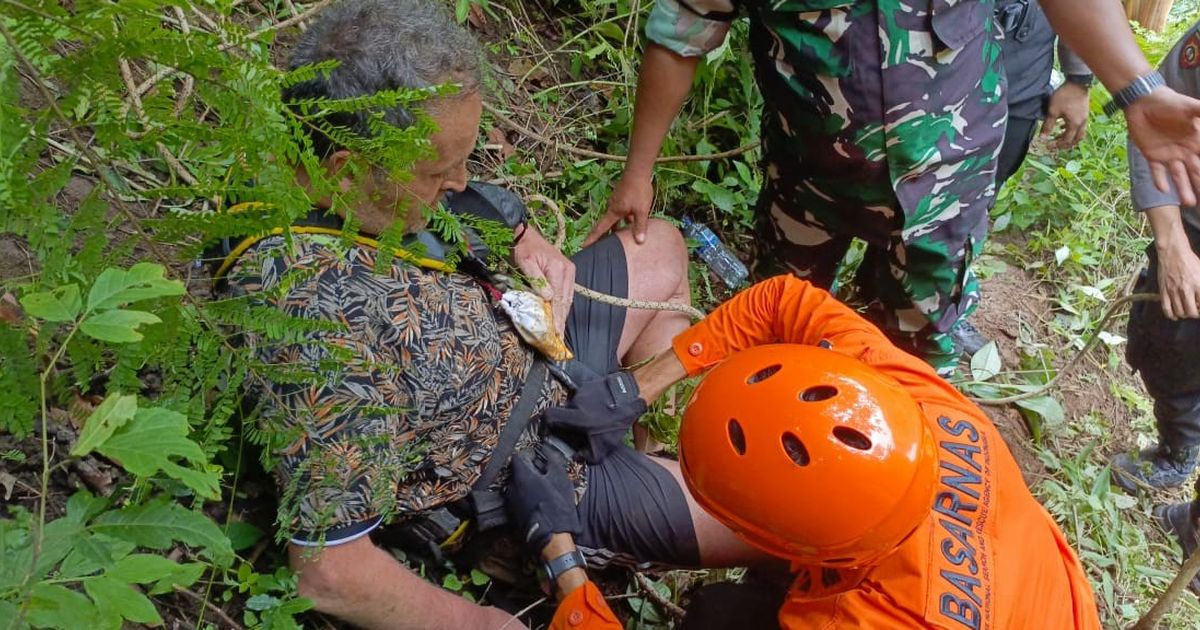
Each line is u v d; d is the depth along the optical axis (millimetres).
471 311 1457
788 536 1163
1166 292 2086
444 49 1137
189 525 683
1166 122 1562
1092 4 1564
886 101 1652
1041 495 2574
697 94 2750
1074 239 3266
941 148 1724
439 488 1490
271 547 1433
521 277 1747
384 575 1321
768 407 1186
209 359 849
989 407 2738
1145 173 2084
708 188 2570
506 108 2473
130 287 669
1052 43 2270
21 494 1210
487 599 1684
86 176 1411
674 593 1908
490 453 1528
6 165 596
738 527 1229
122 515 678
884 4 1577
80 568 628
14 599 592
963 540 1223
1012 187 3285
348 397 1187
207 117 1198
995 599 1181
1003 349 2961
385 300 1281
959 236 1891
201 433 1000
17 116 599
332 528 1220
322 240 1138
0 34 596
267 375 913
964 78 1684
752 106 2715
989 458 1345
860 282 2395
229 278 1210
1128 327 2455
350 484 1207
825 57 1646
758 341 1716
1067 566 1377
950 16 1606
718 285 2615
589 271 1959
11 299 1195
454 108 1149
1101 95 3502
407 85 1101
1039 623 1226
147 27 623
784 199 2000
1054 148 3584
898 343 2184
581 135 2594
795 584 1344
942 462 1298
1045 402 2709
